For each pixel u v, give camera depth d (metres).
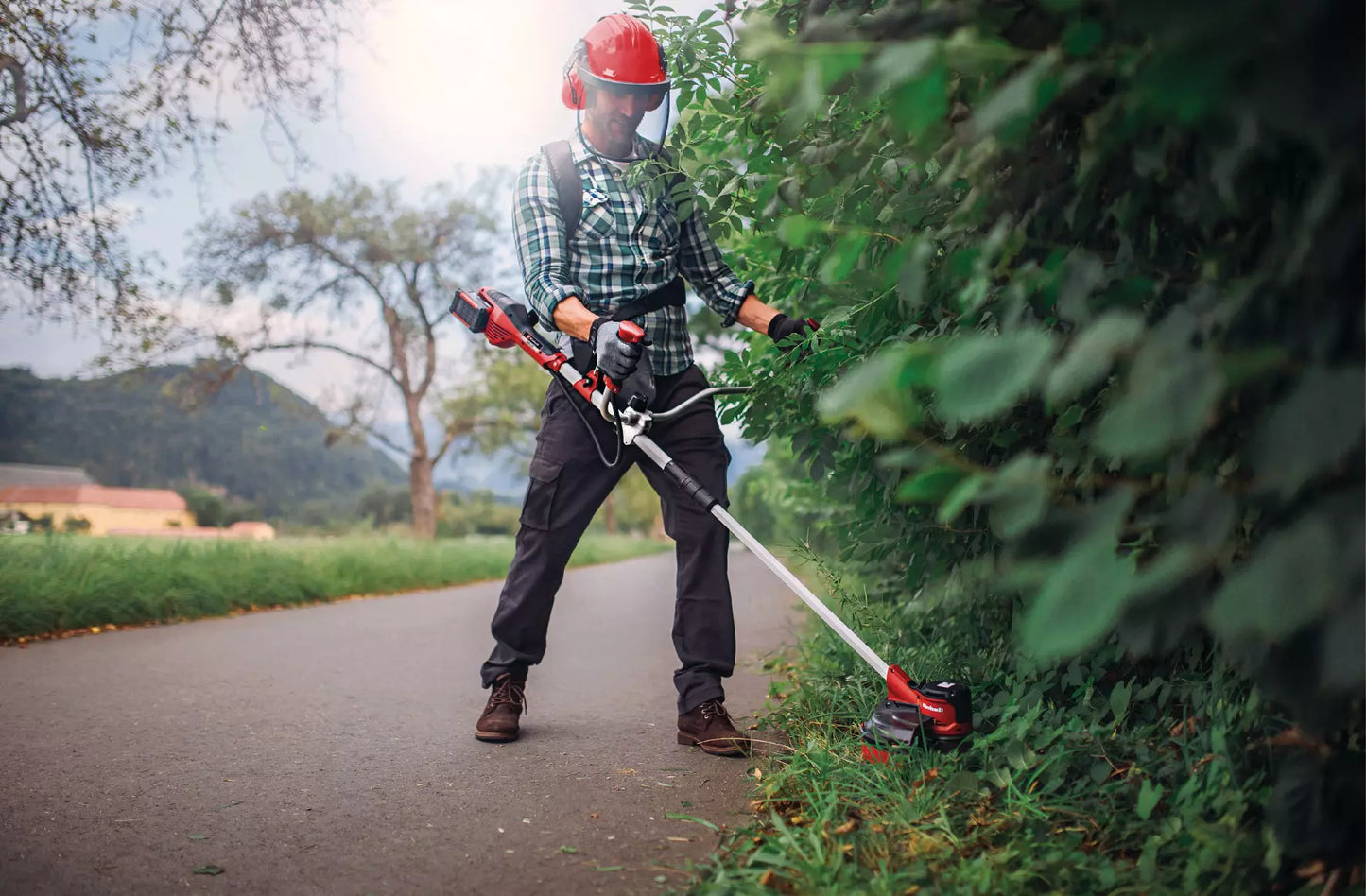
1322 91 0.80
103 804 2.22
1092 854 1.53
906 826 1.71
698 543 2.75
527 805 2.18
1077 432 1.62
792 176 1.94
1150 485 1.22
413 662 4.74
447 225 32.84
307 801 2.24
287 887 1.71
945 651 2.74
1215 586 1.14
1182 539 0.99
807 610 5.28
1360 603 0.84
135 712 3.37
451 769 2.52
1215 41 0.80
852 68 0.97
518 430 37.31
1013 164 1.39
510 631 2.86
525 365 36.75
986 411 0.88
